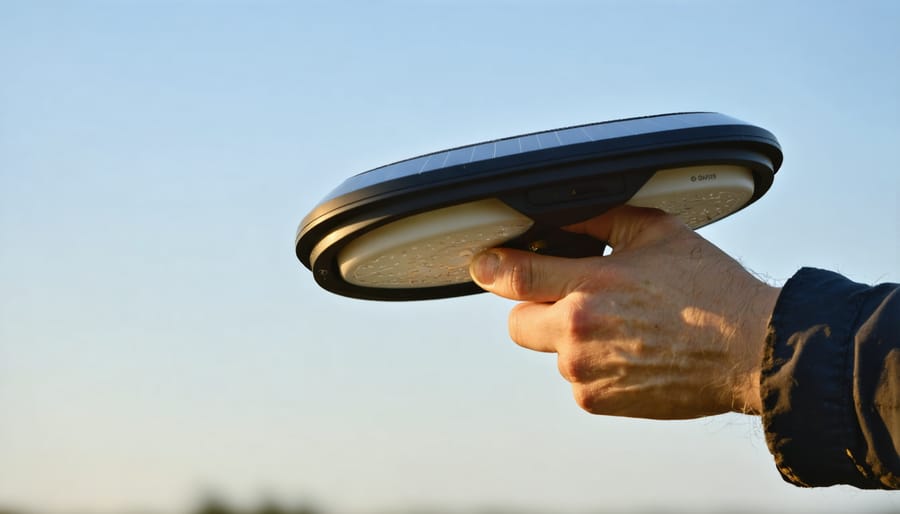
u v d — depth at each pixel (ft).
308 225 5.57
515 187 5.01
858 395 4.09
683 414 5.24
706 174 5.27
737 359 4.86
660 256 5.29
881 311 4.16
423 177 5.02
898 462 4.00
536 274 5.57
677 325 5.07
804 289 4.49
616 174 5.10
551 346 5.64
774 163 5.74
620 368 5.29
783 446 4.32
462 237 5.41
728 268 5.11
